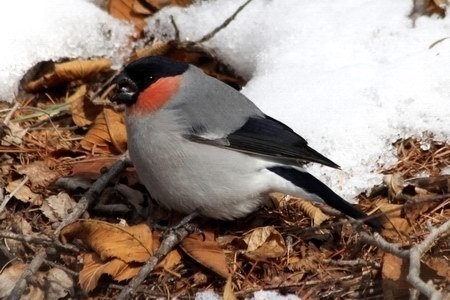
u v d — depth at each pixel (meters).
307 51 11.04
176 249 8.97
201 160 8.98
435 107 10.06
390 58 10.76
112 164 10.14
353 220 8.76
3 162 10.12
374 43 11.02
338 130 9.92
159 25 11.88
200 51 11.61
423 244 8.09
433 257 8.52
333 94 10.31
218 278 8.70
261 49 11.34
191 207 9.27
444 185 9.41
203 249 8.86
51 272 8.70
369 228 9.05
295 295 8.41
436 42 10.78
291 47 11.16
